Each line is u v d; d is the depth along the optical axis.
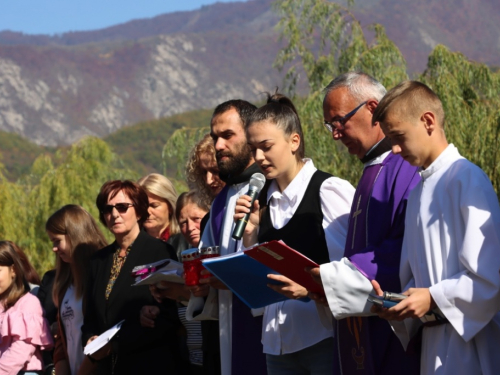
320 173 6.37
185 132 18.23
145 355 7.64
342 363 5.83
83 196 20.16
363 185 5.85
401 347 5.50
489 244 4.85
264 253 5.39
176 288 7.15
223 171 6.96
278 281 5.75
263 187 6.58
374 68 16.25
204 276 6.57
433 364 5.06
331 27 17.94
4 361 8.88
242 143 6.87
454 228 5.01
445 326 5.03
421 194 5.20
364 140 5.87
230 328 6.84
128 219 7.99
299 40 18.42
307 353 6.25
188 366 7.82
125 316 7.72
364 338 5.62
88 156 21.22
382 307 4.93
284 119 6.32
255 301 6.10
